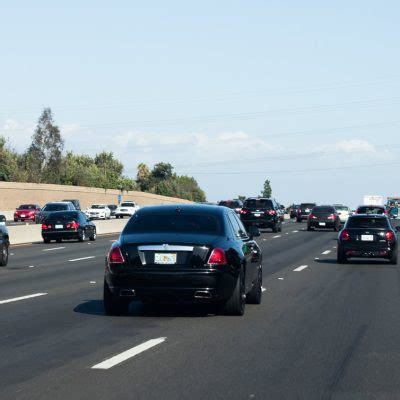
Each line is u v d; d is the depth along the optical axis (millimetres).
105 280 24875
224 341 20156
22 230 80062
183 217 25531
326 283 37375
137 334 21188
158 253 24203
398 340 20578
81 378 15531
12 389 14531
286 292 33125
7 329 21953
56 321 23609
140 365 16891
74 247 70062
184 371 16312
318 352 18703
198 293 24031
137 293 24203
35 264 49406
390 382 15461
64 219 78500
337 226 110250
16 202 183875
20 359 17500
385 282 38000
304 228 121125
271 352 18641
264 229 115875
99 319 24125
